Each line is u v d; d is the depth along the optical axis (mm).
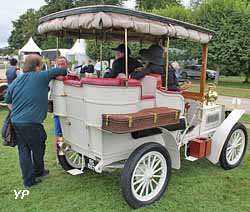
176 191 3814
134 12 3059
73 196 3643
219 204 3514
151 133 3516
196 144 4219
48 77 3576
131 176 3246
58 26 3348
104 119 3035
